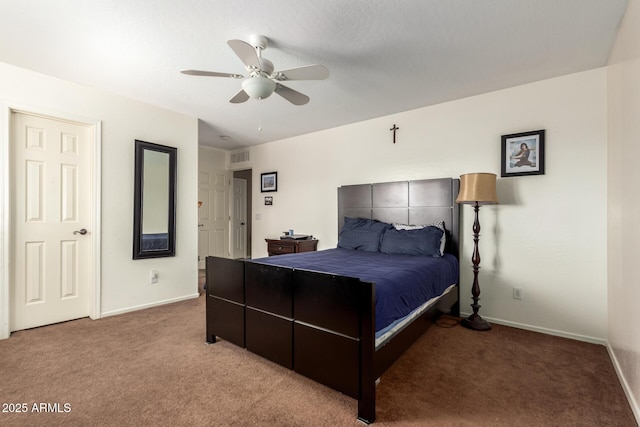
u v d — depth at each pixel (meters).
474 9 1.82
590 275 2.56
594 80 2.55
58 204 2.87
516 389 1.85
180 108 3.53
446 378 1.97
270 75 2.07
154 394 1.76
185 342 2.49
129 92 3.08
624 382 1.84
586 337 2.57
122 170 3.19
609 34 2.06
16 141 2.63
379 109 3.54
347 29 2.02
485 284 3.07
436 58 2.39
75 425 1.50
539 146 2.77
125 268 3.21
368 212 3.86
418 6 1.80
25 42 2.18
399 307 1.86
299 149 4.72
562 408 1.67
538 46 2.22
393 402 1.72
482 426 1.52
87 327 2.79
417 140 3.53
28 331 2.66
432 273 2.45
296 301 1.86
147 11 1.84
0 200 2.49
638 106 1.65
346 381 1.62
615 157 2.21
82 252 3.01
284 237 4.44
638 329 1.62
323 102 3.32
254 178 5.40
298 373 1.88
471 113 3.16
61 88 2.79
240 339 2.22
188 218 3.79
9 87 2.52
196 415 1.58
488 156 3.06
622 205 2.01
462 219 3.24
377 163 3.85
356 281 1.59
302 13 1.85
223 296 2.35
